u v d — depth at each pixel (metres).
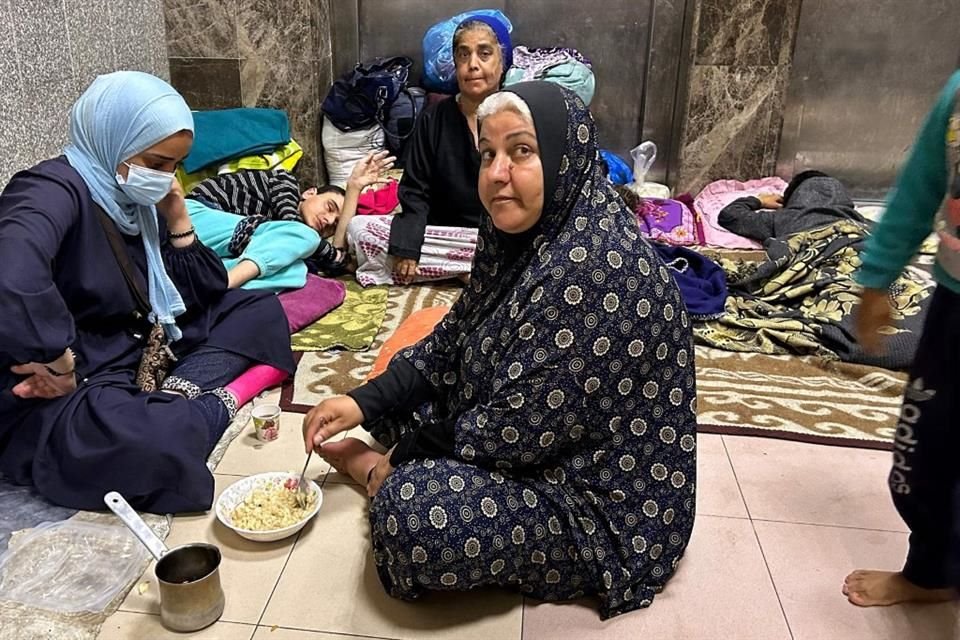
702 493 1.89
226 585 1.59
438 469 1.47
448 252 3.07
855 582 1.59
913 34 3.79
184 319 2.18
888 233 1.33
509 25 3.75
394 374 1.75
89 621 1.48
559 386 1.41
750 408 2.25
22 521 1.72
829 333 2.57
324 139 3.94
